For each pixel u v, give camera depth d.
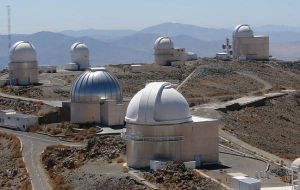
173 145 71.25
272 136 108.12
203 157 73.81
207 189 60.41
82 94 103.38
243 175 66.00
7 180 78.94
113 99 103.25
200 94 139.75
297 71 179.75
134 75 156.12
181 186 61.72
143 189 62.00
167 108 71.06
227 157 78.94
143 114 71.06
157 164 68.38
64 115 109.00
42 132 102.19
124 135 73.81
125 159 77.88
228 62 177.12
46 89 133.25
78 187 68.75
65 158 83.31
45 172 78.75
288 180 64.12
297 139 110.50
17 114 109.56
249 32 188.88
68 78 152.25
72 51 172.00
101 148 82.75
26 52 142.00
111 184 65.56
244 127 109.81
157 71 163.38
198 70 163.25
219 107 118.06
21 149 90.44
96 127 99.44
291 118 125.31
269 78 164.50
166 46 178.25
